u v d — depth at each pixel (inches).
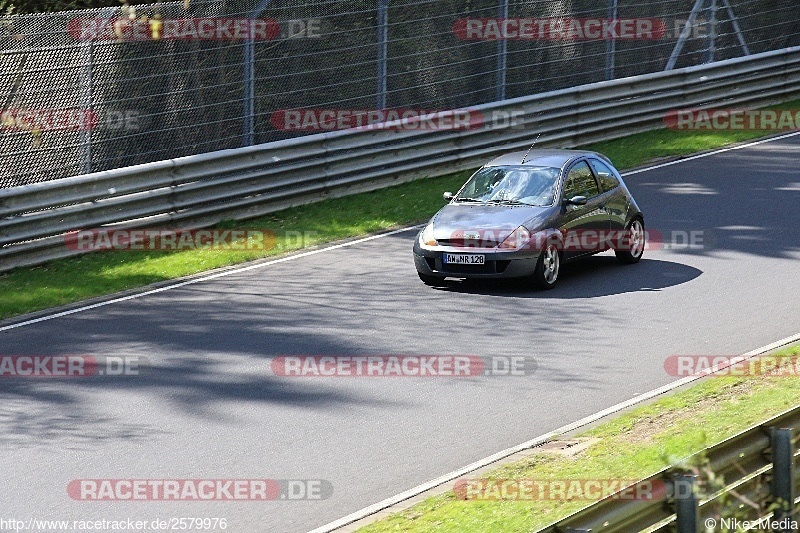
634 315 1745.8
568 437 1246.9
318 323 1737.2
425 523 1015.0
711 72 3390.7
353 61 2837.1
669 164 2910.9
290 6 2682.1
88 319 1787.6
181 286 1987.0
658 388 1412.4
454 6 3056.1
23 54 2299.5
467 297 1879.9
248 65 2581.2
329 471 1164.5
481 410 1346.0
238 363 1539.1
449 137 2844.5
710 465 844.0
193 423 1311.5
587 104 3122.5
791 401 1307.8
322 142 2596.0
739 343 1585.9
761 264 2031.3
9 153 2251.5
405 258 2161.7
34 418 1334.9
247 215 2463.1
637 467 1120.8
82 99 2305.6
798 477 939.3
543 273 1902.1
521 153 2129.7
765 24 3784.5
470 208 1983.3
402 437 1261.1
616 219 2055.9
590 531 722.2
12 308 1851.6
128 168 2263.8
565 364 1519.4
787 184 2655.0
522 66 3107.8
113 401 1390.3
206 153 2402.8
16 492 1117.7
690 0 3577.8
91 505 1083.9
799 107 3508.9
